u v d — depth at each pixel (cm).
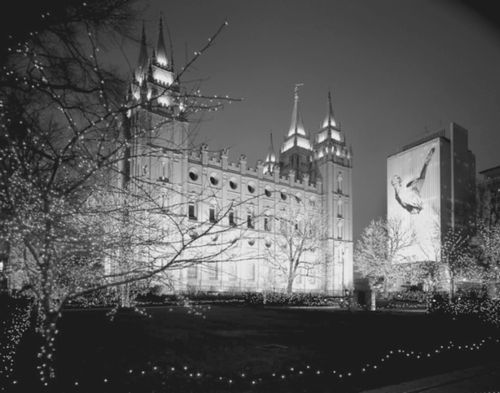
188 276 6750
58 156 689
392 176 10788
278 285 8144
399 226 8975
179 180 6925
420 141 10894
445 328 1967
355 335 1719
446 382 978
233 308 3588
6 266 971
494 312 2125
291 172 9412
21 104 855
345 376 1002
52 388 823
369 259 8075
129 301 2747
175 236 3522
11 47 889
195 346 1355
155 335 1584
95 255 796
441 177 9675
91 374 926
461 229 7625
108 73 894
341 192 10175
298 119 11794
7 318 1537
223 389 871
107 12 952
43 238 679
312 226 7938
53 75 890
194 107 809
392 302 4950
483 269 4444
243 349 1320
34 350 1124
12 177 692
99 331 1650
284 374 985
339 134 11075
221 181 7906
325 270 9025
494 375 1080
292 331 1844
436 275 5753
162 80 7206
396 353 1295
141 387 853
